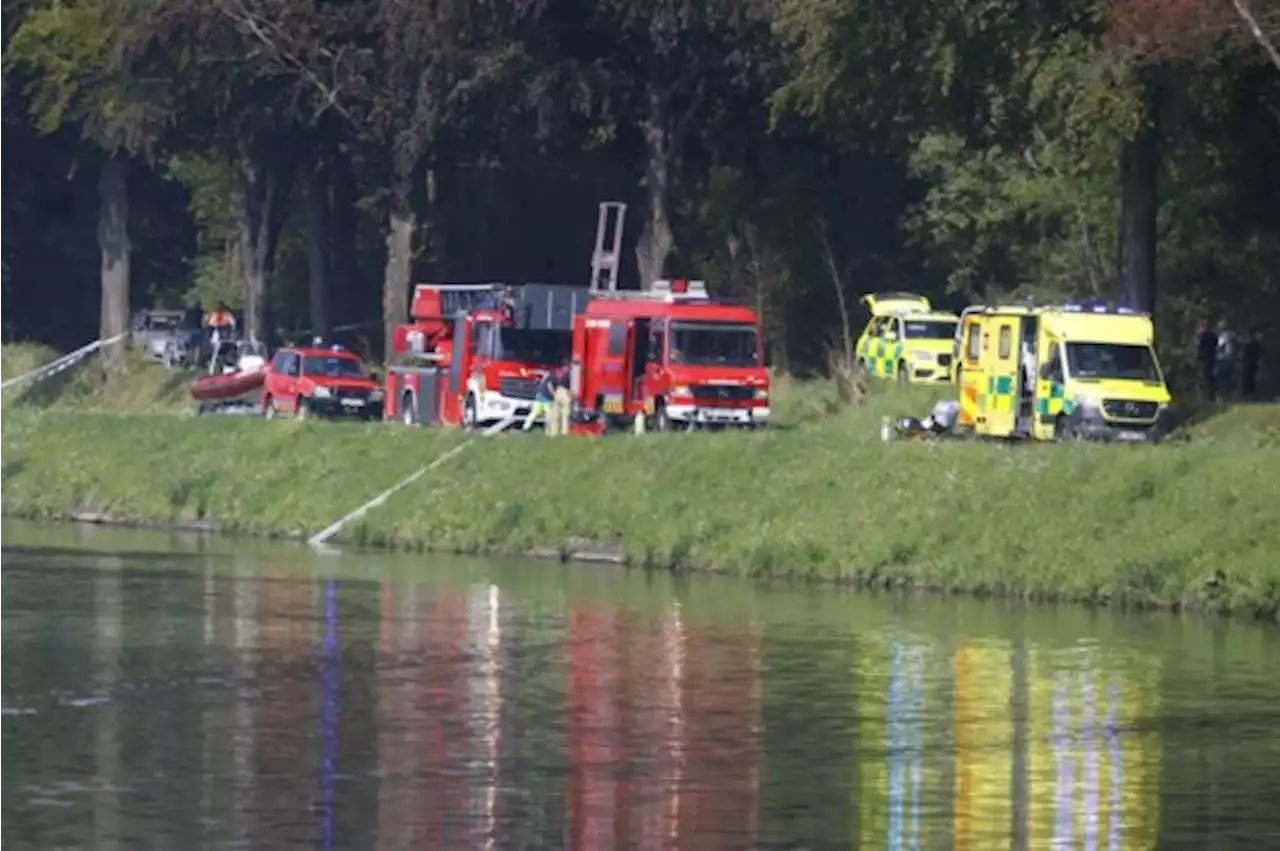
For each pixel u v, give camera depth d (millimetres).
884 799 81312
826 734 93812
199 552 176625
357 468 197625
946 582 147875
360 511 189000
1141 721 97562
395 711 98625
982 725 96125
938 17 198625
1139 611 137875
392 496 189625
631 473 177125
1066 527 146500
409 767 86188
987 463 157625
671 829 76312
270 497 199000
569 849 73562
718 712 98875
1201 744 92062
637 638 123188
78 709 98938
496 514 179125
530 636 123500
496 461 188750
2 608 135625
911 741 92562
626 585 151875
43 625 127375
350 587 148750
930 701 102312
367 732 93500
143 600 140125
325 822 77062
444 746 90625
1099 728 95625
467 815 78188
